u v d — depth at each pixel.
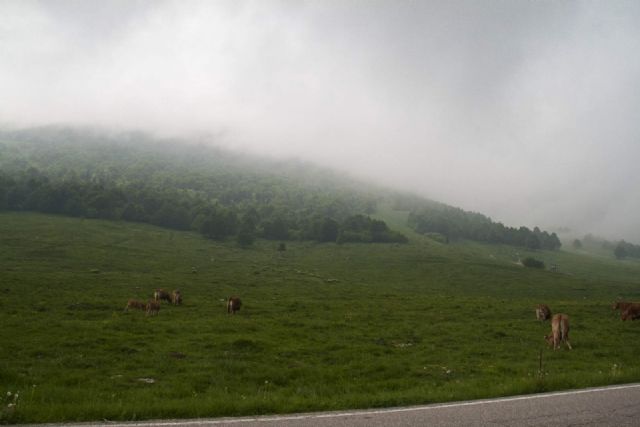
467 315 35.97
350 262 130.50
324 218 181.62
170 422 8.80
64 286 51.91
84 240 108.06
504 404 10.67
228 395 12.73
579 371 17.06
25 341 21.56
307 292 62.09
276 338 24.97
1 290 44.66
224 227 152.62
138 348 21.09
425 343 24.89
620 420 9.32
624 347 23.97
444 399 11.33
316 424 8.79
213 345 22.25
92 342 21.83
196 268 91.69
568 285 106.06
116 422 8.74
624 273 196.50
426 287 93.06
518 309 38.81
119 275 68.25
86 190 163.00
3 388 12.48
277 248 151.00
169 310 37.50
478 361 20.16
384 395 11.70
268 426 8.60
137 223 155.25
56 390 12.30
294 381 15.76
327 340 24.97
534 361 19.95
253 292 60.12
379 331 28.39
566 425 8.91
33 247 90.94
